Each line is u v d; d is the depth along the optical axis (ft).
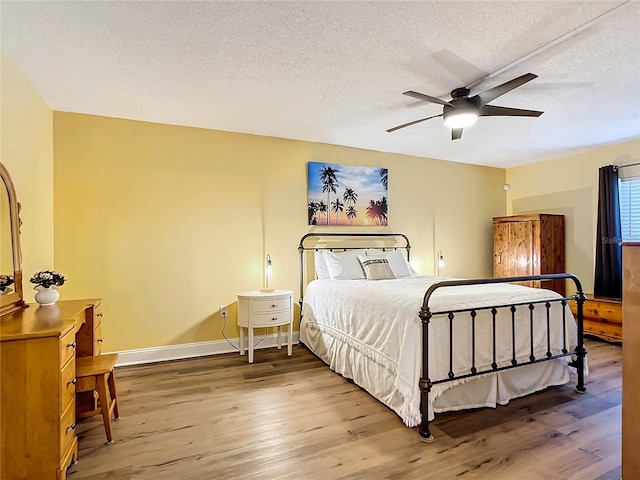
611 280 13.78
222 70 7.82
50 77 8.09
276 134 12.51
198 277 11.62
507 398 8.02
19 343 4.99
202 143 11.74
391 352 7.66
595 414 7.48
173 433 6.83
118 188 10.69
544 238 15.12
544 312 8.46
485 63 7.52
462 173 16.97
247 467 5.79
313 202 13.32
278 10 5.78
